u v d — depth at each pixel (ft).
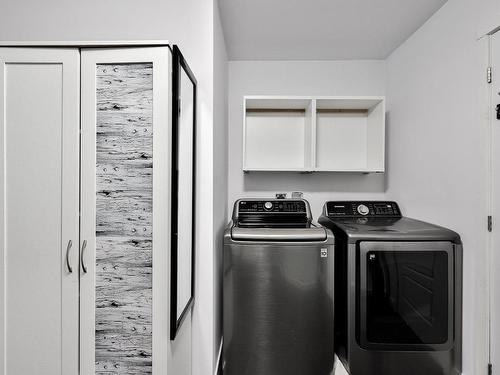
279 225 6.22
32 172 3.75
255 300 5.32
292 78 8.07
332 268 5.33
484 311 4.66
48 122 3.73
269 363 5.32
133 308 3.82
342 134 8.11
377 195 8.07
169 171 3.80
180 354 4.37
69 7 5.00
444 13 5.54
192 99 4.80
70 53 3.72
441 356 5.21
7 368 3.80
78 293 3.80
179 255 4.09
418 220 6.45
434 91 5.89
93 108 3.75
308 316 5.32
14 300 3.79
